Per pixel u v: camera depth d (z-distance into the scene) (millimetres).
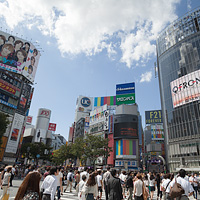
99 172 11000
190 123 39594
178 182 5016
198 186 12523
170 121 44906
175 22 51969
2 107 49656
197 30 45281
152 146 55844
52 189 4977
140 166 49969
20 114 54531
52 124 104938
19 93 55188
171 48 50594
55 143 123375
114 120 54281
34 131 96500
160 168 53719
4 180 7980
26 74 58312
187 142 39156
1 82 49750
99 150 41031
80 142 43281
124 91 61156
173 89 46031
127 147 49812
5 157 47812
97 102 81938
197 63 42125
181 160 38688
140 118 60438
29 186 4238
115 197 5656
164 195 9805
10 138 49875
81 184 7141
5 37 56594
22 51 58844
